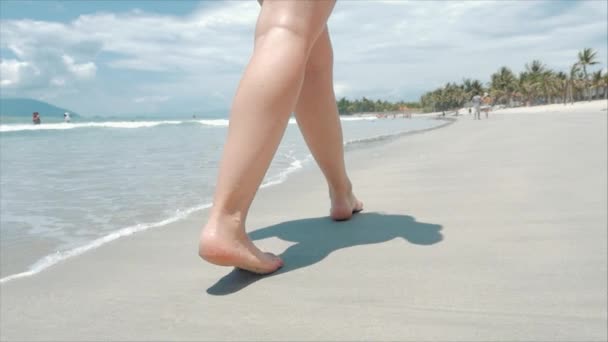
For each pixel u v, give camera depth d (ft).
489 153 20.79
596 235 7.60
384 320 4.71
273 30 5.84
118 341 4.47
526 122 55.36
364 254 6.88
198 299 5.46
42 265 7.04
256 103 5.64
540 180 12.78
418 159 20.53
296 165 21.18
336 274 6.08
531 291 5.40
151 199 12.62
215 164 20.84
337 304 5.13
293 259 6.79
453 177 14.40
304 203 11.69
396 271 6.12
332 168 8.68
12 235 8.91
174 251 7.64
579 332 4.44
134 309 5.23
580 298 5.20
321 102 7.72
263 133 5.67
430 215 9.40
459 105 367.45
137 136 47.65
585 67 242.99
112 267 6.87
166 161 22.21
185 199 12.60
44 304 5.48
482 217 9.07
